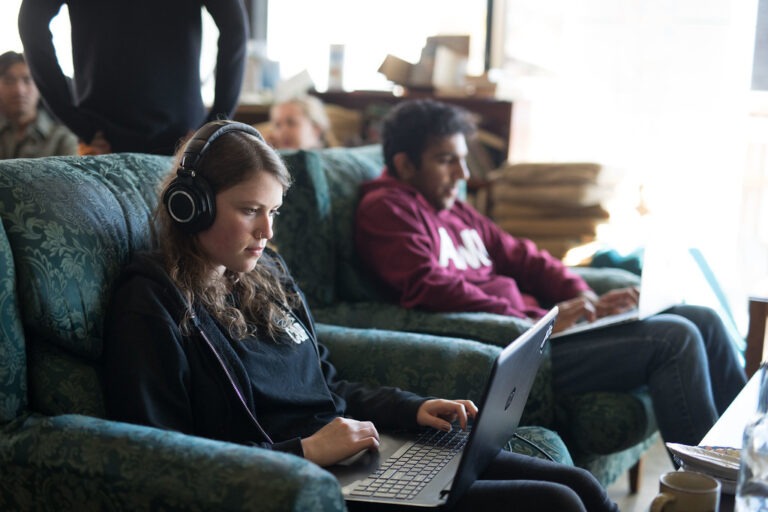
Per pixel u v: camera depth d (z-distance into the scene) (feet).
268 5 13.75
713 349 7.22
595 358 6.78
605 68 11.73
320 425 4.88
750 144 10.90
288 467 3.49
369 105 12.82
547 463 4.80
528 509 4.28
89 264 4.51
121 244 4.78
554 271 8.25
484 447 4.20
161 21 6.77
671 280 7.29
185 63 6.91
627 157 11.72
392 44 13.20
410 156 7.66
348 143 12.76
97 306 4.51
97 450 3.75
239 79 7.06
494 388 3.86
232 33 6.89
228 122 4.61
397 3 13.10
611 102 11.74
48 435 3.89
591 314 7.28
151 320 4.27
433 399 5.09
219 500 3.44
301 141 11.63
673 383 6.55
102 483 3.69
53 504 3.88
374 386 5.83
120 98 6.79
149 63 6.77
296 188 7.08
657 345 6.61
